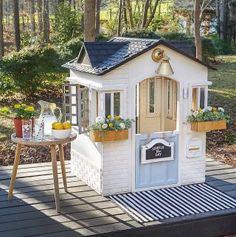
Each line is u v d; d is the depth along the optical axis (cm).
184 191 329
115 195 319
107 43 332
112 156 316
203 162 344
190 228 283
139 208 296
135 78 311
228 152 470
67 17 1013
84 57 332
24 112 301
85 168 341
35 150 464
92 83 315
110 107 308
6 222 274
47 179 352
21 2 1736
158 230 274
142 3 1630
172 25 1412
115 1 1562
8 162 434
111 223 274
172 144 330
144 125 360
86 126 326
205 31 1409
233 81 797
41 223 273
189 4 1401
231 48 1306
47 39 1117
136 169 324
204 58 955
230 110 627
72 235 258
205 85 330
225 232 294
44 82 664
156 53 310
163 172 332
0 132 515
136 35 920
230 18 1398
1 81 629
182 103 328
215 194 323
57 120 311
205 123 327
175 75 321
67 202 306
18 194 320
